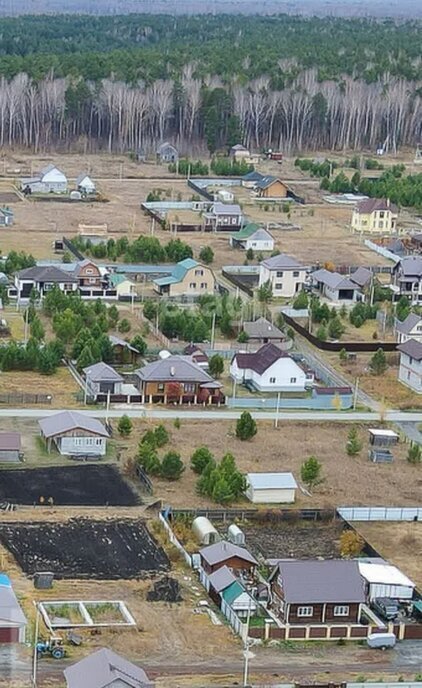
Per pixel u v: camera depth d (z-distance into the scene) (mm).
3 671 53312
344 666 56469
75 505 71750
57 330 101562
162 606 60656
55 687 52250
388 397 95625
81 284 116688
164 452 80938
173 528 68812
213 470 74688
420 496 77312
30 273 115875
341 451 84000
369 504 75375
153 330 106312
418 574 66375
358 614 60125
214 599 61719
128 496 73562
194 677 54312
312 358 103562
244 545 68250
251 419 84625
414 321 106938
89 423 80250
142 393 90250
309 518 72625
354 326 112812
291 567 60250
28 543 66438
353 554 68062
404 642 59438
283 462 81062
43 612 58500
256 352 97875
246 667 54438
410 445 85938
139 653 56031
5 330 104000
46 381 93500
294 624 59250
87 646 56156
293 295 123562
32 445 80500
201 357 98562
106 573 63719
